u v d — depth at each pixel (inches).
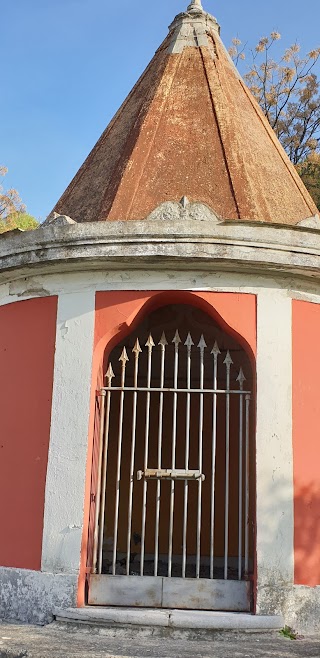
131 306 247.1
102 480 256.8
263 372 242.5
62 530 234.2
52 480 239.3
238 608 230.4
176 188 272.8
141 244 233.8
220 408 351.6
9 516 247.6
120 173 284.7
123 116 325.1
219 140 293.1
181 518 353.4
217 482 347.9
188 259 235.3
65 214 289.3
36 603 231.1
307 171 779.4
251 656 191.5
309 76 869.8
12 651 192.2
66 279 255.1
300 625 225.0
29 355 257.6
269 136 323.3
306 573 230.4
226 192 272.4
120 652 193.2
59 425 243.1
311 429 243.9
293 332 248.4
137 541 351.6
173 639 213.2
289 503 234.1
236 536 345.4
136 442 354.6
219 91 315.6
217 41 347.9
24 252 249.4
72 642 203.9
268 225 235.8
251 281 248.1
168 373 355.3
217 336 342.6
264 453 236.8
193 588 233.1
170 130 296.5
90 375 244.5
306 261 238.5
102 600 233.5
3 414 260.1
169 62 330.6
